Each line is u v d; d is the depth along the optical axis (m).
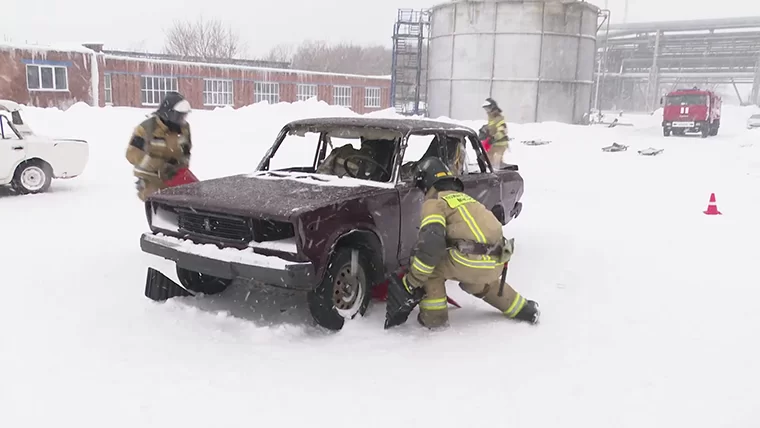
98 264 5.95
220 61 46.56
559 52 32.66
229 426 3.09
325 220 4.14
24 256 6.17
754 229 8.50
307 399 3.40
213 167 13.47
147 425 3.07
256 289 5.36
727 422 3.26
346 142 6.02
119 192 10.45
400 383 3.63
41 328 4.28
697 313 5.01
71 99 27.19
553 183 13.30
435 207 4.36
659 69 64.94
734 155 20.14
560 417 3.29
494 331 4.55
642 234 8.07
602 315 4.95
